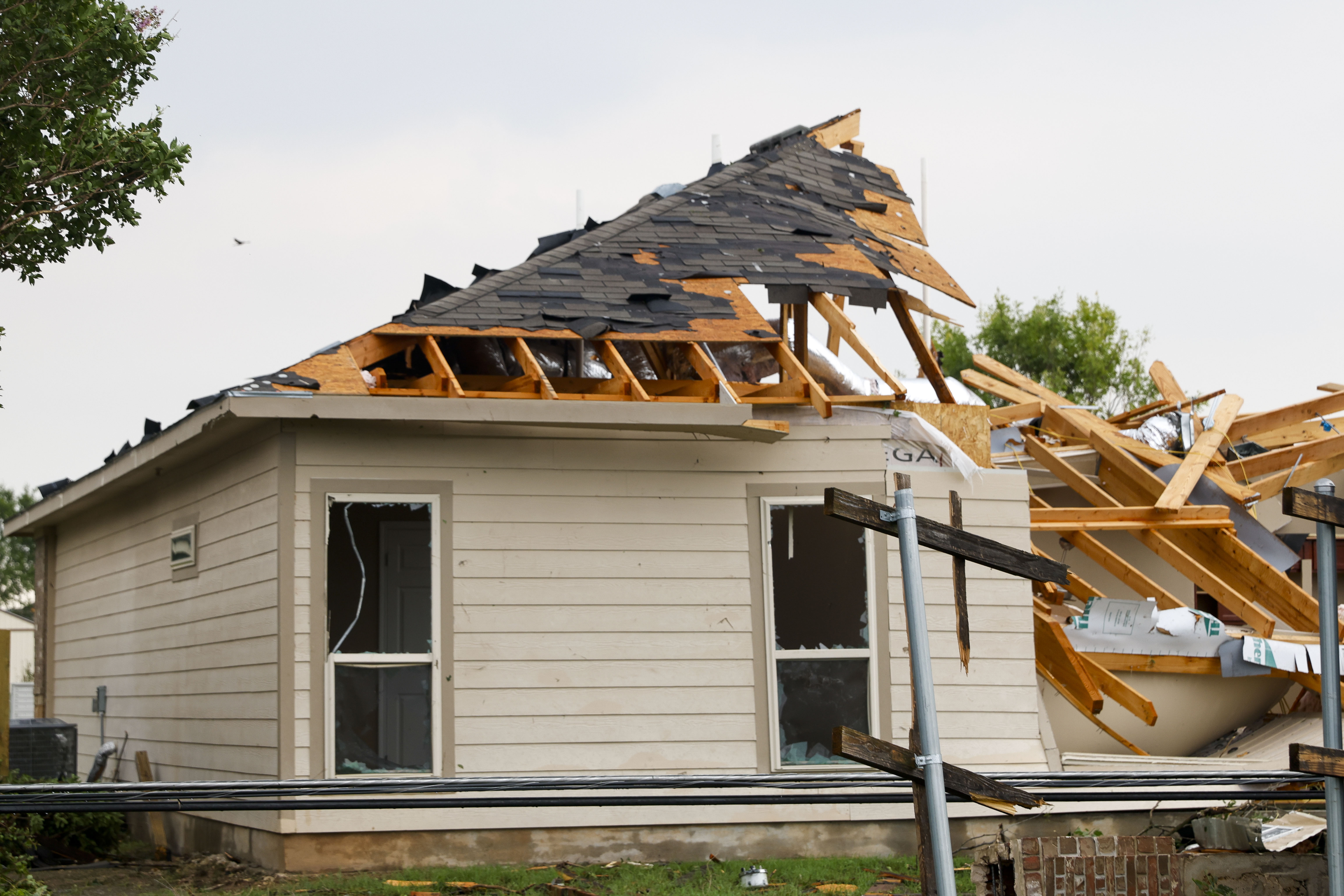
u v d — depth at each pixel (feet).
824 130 62.03
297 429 37.06
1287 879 28.19
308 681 36.22
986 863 27.25
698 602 38.99
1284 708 47.78
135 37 42.52
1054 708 44.83
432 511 37.78
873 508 20.06
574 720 37.70
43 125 42.09
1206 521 48.80
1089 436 56.49
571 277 43.86
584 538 38.63
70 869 40.19
